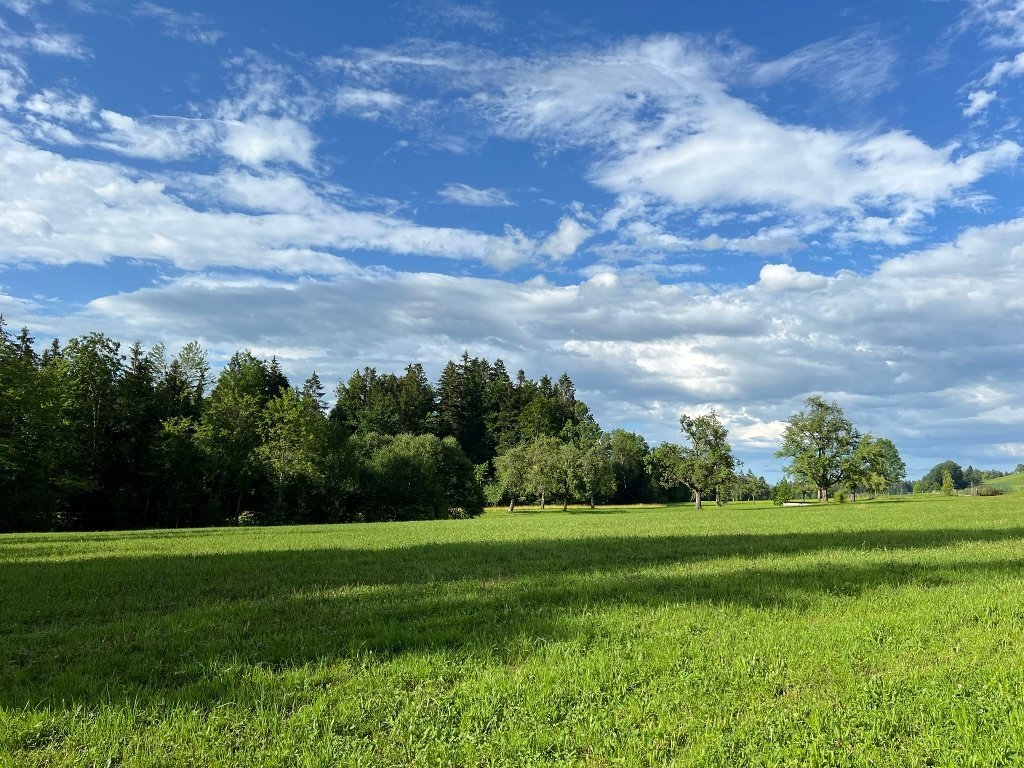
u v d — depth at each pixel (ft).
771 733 16.20
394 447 248.52
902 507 160.04
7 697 18.62
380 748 15.67
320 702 18.11
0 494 151.23
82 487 165.68
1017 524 85.40
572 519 143.95
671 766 14.65
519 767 14.69
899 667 21.04
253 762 14.87
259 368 313.32
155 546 71.72
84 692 19.25
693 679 19.93
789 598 32.07
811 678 20.15
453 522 141.08
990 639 24.04
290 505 207.41
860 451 279.90
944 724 16.69
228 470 198.18
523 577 41.34
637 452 449.89
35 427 159.33
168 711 17.70
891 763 14.61
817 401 285.64
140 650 24.07
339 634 25.82
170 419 191.72
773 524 98.94
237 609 31.30
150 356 212.43
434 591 36.17
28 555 60.80
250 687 19.30
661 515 163.73
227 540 82.02
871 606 30.01
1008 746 15.34
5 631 27.61
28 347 213.25
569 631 25.66
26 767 14.64
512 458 330.95
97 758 14.96
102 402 187.42
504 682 19.62
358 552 61.11
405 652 23.00
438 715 17.39
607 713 17.52
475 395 461.37
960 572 40.40
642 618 27.73
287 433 204.95
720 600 31.55
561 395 525.34
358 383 442.09
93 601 33.96
